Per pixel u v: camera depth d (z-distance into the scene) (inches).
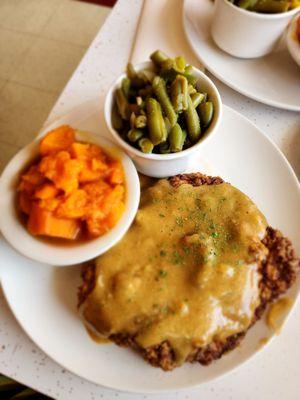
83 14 24.3
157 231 9.1
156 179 10.5
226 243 9.0
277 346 8.9
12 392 11.4
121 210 8.9
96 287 8.5
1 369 8.8
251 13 10.3
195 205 9.5
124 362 8.4
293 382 8.6
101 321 8.3
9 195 9.1
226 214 9.3
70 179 8.5
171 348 8.2
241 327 8.3
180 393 8.6
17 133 21.0
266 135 10.9
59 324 8.7
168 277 8.5
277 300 8.7
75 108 11.3
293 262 8.8
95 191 8.8
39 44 23.5
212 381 8.1
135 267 8.7
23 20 24.3
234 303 8.3
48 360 8.9
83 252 8.6
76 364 8.3
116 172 9.1
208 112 9.3
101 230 8.7
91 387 8.7
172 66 9.5
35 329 8.6
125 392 8.4
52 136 9.5
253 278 8.6
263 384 8.6
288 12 10.3
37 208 8.5
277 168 10.5
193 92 9.4
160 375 8.2
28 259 9.3
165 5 13.4
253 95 11.3
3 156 20.3
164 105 9.0
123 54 12.8
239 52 11.7
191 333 8.1
